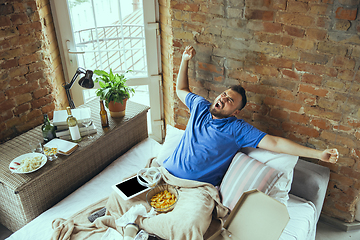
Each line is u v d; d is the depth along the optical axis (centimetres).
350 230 214
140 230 164
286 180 172
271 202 150
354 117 181
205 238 160
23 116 231
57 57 259
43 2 231
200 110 204
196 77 237
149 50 271
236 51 209
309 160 209
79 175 211
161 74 286
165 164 203
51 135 205
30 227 174
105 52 268
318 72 183
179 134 221
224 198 177
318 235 210
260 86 209
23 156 190
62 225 169
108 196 196
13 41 210
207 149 190
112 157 238
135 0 251
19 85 222
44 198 188
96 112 248
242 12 194
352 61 169
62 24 250
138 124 257
